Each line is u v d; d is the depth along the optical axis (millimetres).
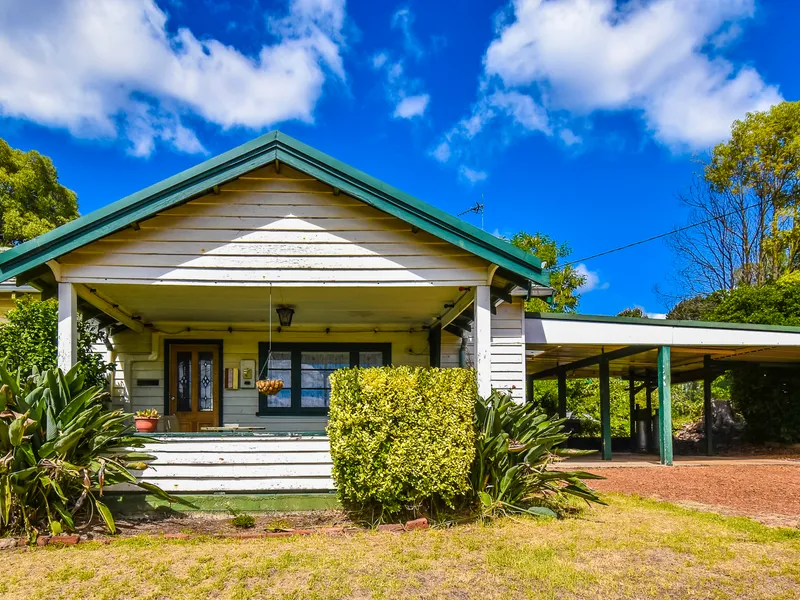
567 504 6414
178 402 10641
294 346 11039
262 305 8938
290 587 3795
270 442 6371
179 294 7855
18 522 5027
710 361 14164
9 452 4961
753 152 27406
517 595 3688
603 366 12695
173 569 4152
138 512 6105
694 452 14695
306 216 6648
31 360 7375
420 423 5332
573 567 4191
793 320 15758
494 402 6137
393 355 11211
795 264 26531
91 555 4473
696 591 3766
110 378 10070
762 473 9961
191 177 6199
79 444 5359
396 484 5238
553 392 21156
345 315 10039
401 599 3609
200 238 6516
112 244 6398
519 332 10484
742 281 27828
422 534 5062
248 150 6293
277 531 5336
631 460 12273
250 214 6598
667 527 5484
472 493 5863
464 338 10727
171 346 10711
